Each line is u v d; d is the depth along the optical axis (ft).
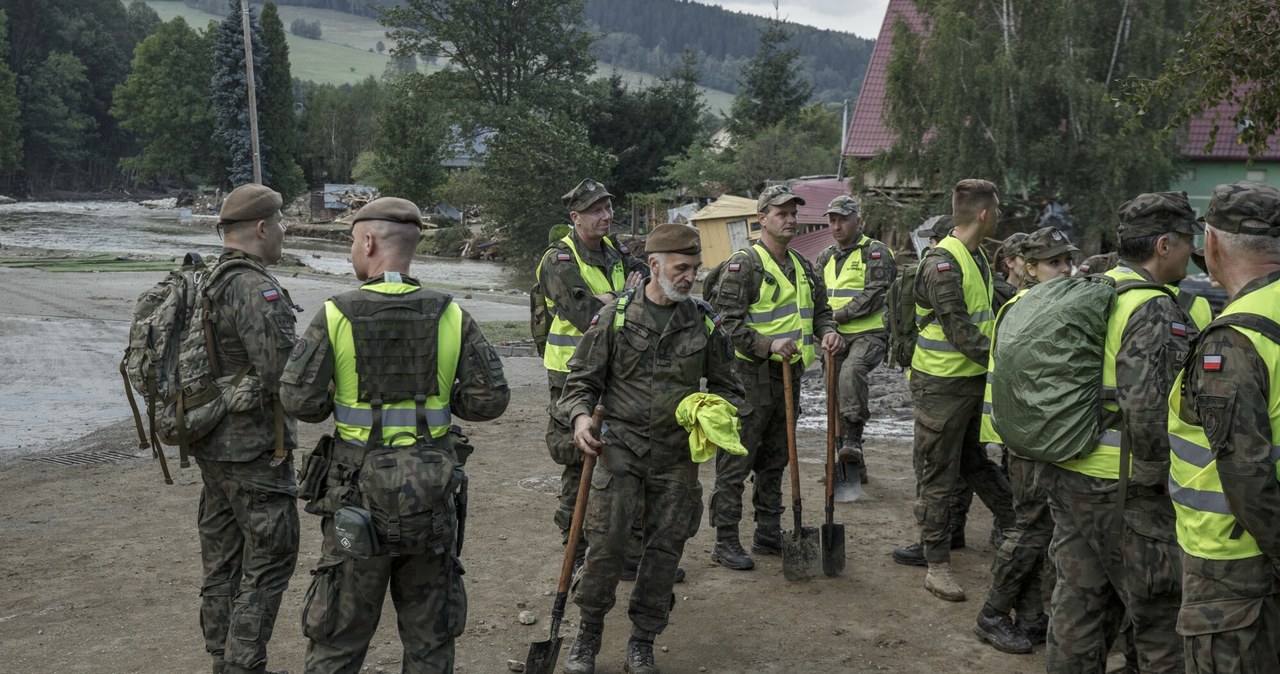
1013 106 84.84
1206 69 31.63
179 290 13.08
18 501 23.04
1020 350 12.60
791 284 19.76
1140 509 11.71
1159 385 11.28
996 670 14.99
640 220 186.80
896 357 19.26
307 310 71.51
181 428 12.67
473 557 19.70
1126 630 14.43
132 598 17.33
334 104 371.97
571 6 201.57
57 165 383.45
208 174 323.98
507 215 153.28
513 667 14.84
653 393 14.39
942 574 17.99
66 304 72.38
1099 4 86.33
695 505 14.79
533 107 188.65
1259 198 9.44
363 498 11.10
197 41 326.24
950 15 86.74
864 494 24.82
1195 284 40.75
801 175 151.74
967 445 19.27
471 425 32.17
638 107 189.06
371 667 14.83
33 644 15.42
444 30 191.01
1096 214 83.15
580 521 14.12
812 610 17.33
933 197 93.25
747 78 187.93
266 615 12.88
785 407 19.38
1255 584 9.46
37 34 393.91
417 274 132.77
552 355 18.65
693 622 16.80
